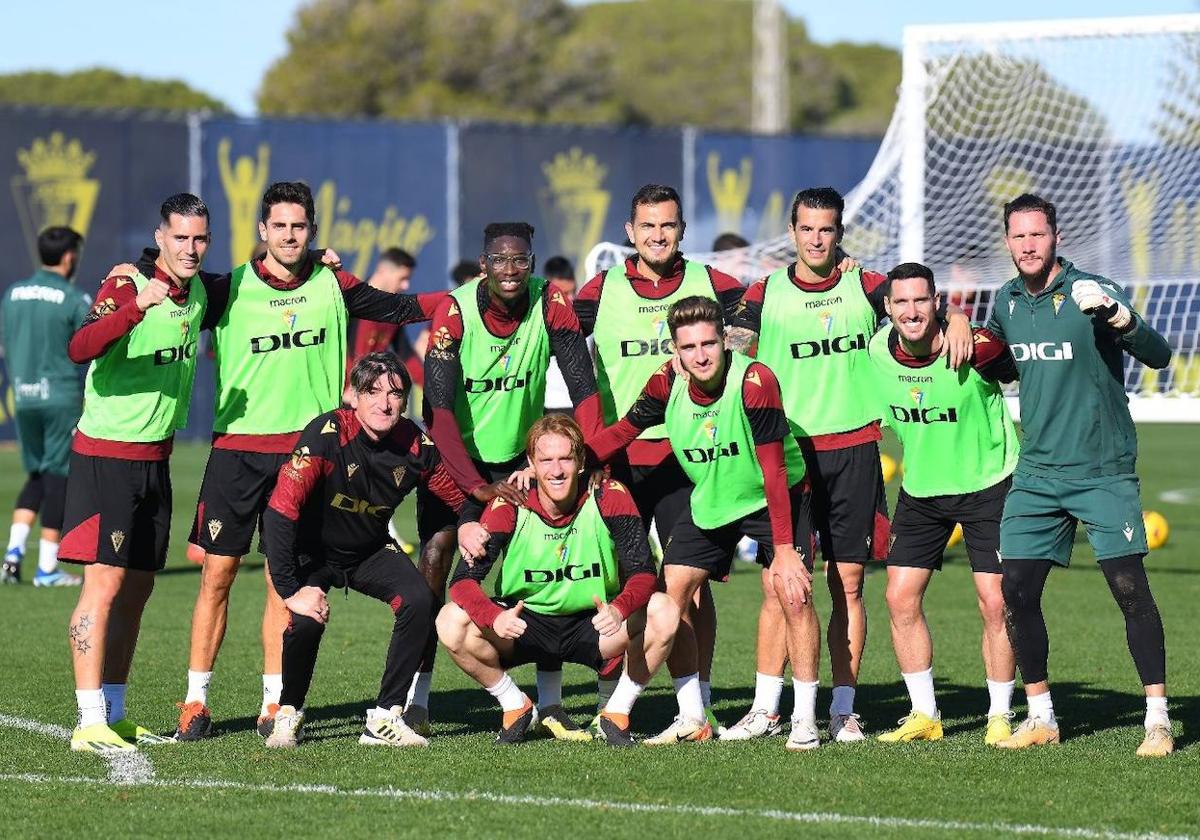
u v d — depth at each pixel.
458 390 16.61
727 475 15.92
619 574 16.00
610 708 16.12
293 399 16.55
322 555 16.11
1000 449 16.25
